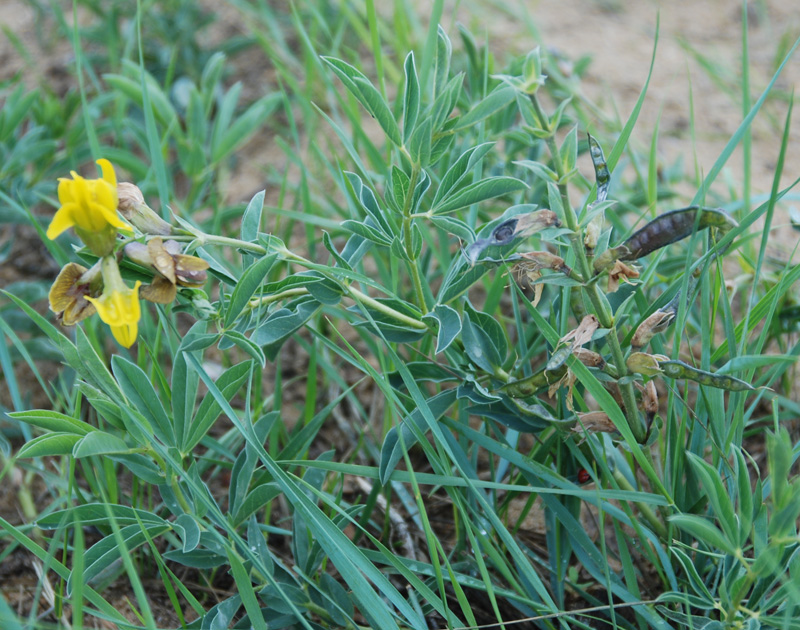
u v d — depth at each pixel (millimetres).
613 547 826
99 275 740
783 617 742
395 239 775
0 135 947
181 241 753
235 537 754
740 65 1225
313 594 793
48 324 762
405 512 850
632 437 761
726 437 786
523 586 806
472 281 782
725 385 748
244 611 821
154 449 768
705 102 1160
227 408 753
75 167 969
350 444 885
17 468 844
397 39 1065
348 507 804
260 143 1109
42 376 914
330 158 1045
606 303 754
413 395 771
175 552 778
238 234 948
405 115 768
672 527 786
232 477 790
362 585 757
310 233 911
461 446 831
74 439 756
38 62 1249
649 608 774
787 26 1312
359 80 751
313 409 868
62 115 1005
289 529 846
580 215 760
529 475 802
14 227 988
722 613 755
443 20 1298
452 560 823
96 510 768
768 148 1072
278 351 820
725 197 989
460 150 896
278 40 1160
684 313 773
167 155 1010
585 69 1209
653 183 894
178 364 775
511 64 925
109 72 1203
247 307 772
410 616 759
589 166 986
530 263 755
